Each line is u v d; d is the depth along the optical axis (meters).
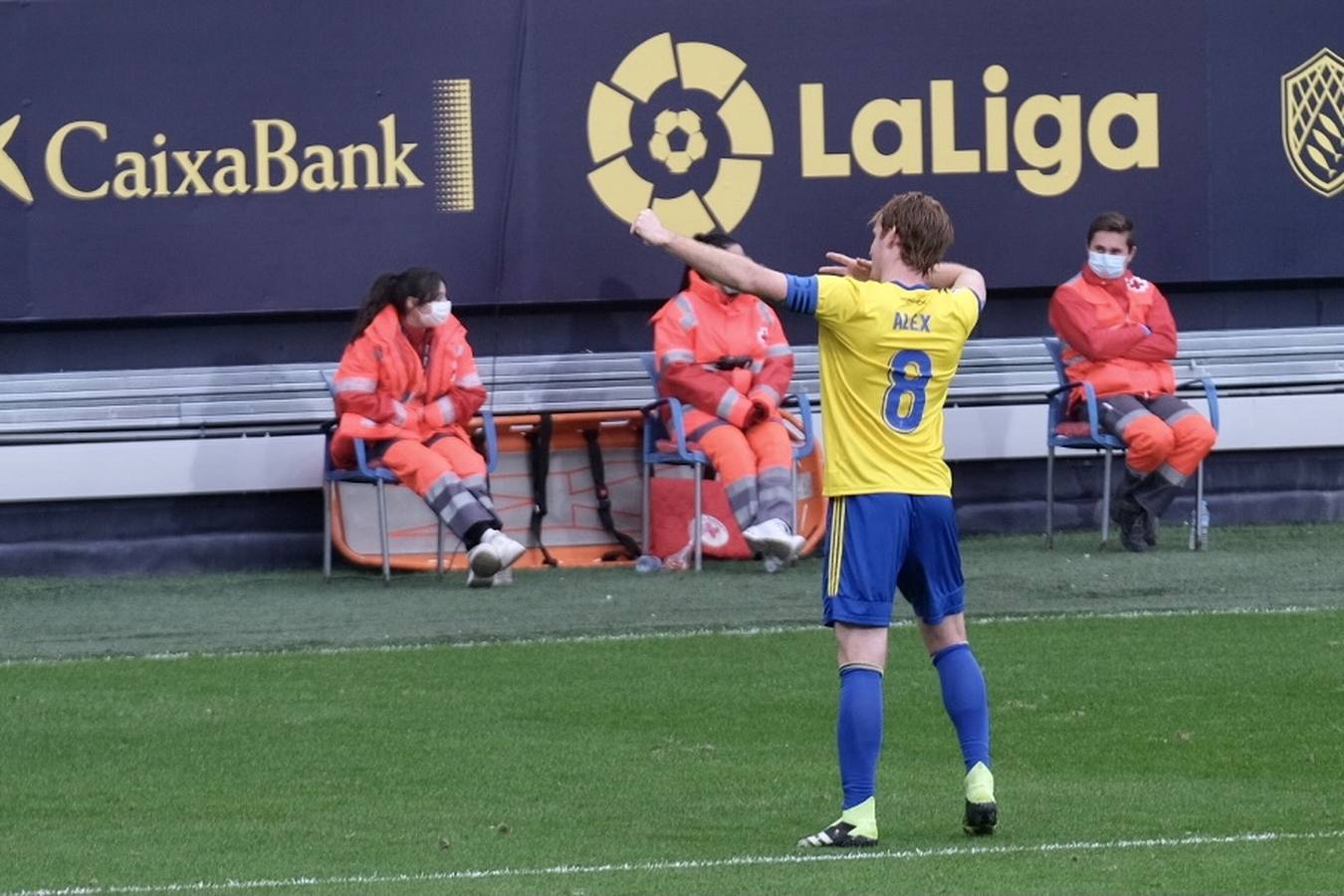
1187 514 42.88
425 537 40.25
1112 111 41.94
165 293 39.75
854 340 20.12
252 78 39.78
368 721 26.98
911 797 22.81
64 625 34.34
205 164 39.75
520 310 40.94
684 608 34.69
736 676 29.50
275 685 29.27
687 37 40.72
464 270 40.56
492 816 22.09
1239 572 37.19
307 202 40.03
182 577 39.56
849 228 41.28
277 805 22.72
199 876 19.47
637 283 40.91
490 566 35.97
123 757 25.14
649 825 21.58
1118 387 39.25
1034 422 41.94
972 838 20.59
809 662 30.34
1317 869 18.84
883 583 20.12
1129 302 39.34
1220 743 25.28
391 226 40.31
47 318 39.44
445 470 36.69
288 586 38.03
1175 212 42.28
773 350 38.16
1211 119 42.28
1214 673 29.14
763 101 40.94
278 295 40.06
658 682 29.16
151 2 39.41
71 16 39.19
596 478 40.62
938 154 41.41
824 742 25.77
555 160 40.59
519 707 27.77
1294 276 42.78
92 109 39.38
